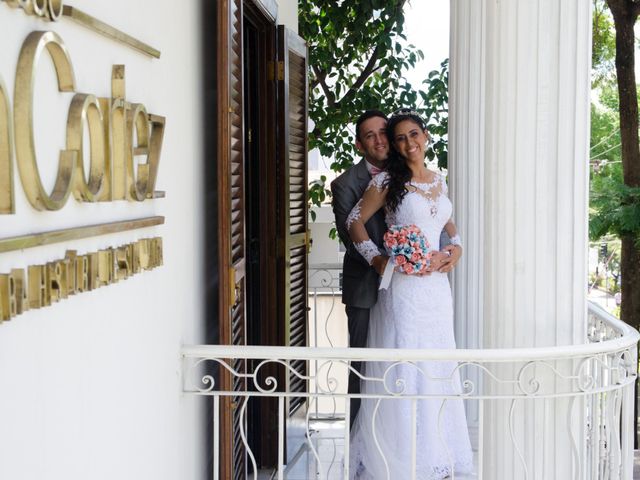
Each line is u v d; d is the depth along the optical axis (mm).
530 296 3350
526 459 3395
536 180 3322
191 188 3268
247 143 4984
